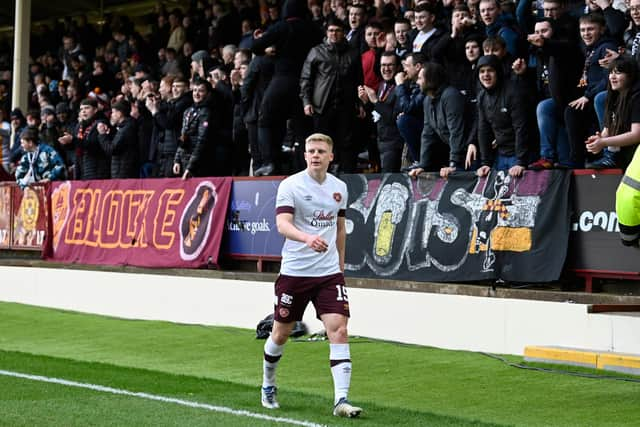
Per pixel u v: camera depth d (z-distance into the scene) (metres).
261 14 43.56
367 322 27.56
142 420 16.53
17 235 40.44
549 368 22.23
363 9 33.22
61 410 17.45
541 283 24.55
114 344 27.66
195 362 24.39
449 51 28.91
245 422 16.36
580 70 25.84
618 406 18.28
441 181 26.53
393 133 29.47
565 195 24.03
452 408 18.34
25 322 32.72
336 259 17.73
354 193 28.61
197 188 33.12
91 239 36.91
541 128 25.59
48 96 48.62
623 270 23.05
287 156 34.38
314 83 30.73
